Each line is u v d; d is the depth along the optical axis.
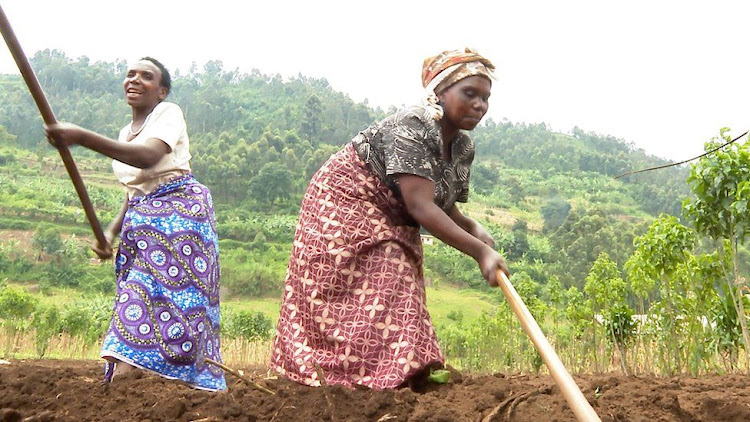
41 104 3.60
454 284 84.00
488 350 15.88
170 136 4.38
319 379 3.22
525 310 2.83
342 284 3.56
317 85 195.38
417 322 3.47
